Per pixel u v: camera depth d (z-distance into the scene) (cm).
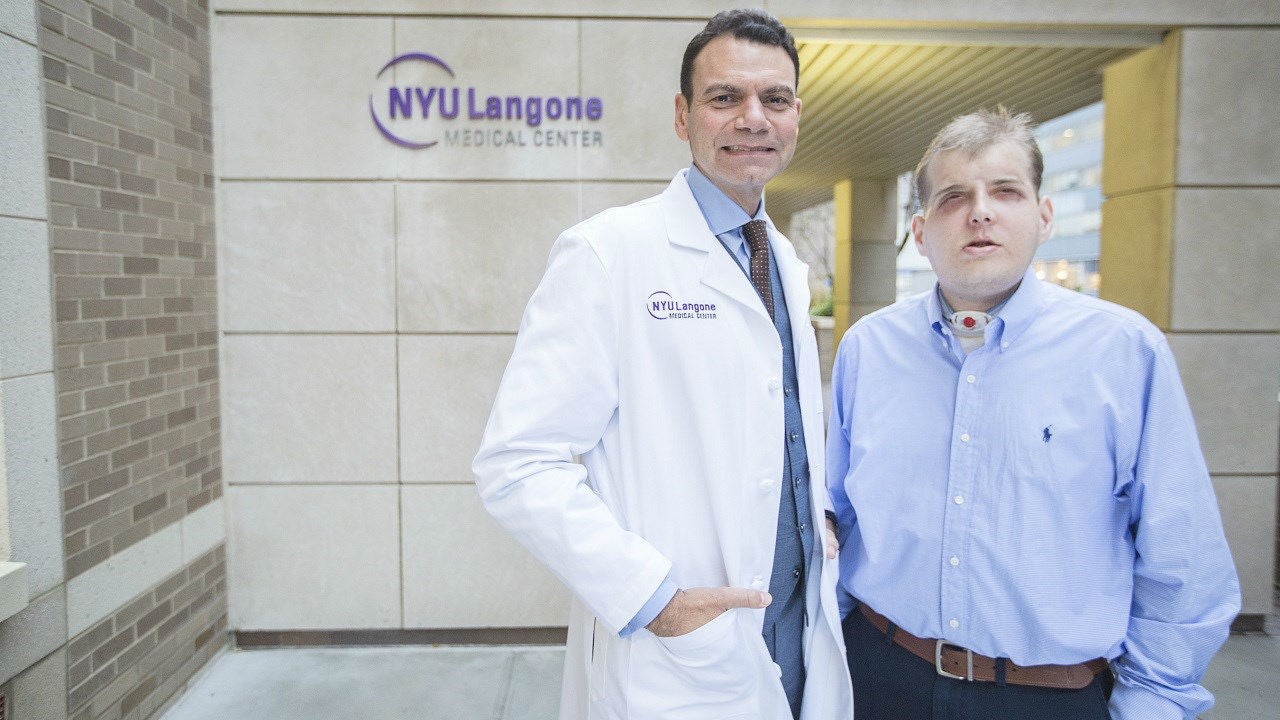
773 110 129
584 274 126
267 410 333
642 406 127
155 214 280
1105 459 126
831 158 956
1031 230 126
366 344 333
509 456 120
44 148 225
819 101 618
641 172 333
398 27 324
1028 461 128
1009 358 131
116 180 257
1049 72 514
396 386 335
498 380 336
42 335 224
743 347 133
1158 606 128
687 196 137
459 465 338
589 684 135
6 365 212
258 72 323
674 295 130
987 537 131
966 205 126
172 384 291
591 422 125
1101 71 494
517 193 332
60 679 231
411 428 336
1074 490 126
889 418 144
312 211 328
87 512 243
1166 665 127
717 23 130
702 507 129
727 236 138
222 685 306
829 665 145
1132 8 340
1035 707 130
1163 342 125
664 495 127
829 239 2767
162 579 285
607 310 127
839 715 145
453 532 340
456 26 326
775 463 134
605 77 330
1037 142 128
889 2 338
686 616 119
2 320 211
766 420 133
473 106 328
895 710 143
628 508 128
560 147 331
